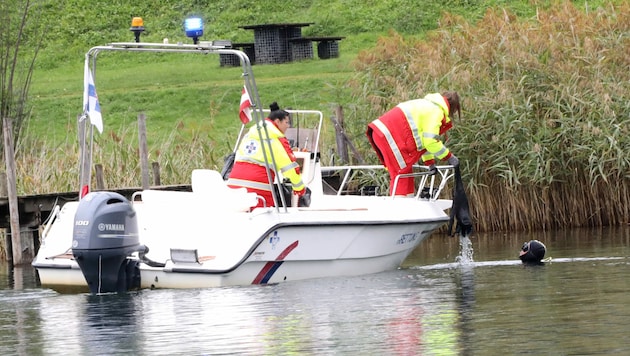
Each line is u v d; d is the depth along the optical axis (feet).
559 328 70.03
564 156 144.46
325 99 214.28
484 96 144.97
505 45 149.48
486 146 143.74
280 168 97.76
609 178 145.18
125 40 299.58
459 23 159.02
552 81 147.02
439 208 110.32
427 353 63.72
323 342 67.41
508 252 118.93
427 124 109.91
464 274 100.12
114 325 75.41
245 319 76.02
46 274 95.45
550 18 157.58
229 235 90.27
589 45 147.74
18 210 136.05
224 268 89.04
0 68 181.37
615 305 78.23
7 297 92.99
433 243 134.82
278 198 99.40
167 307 81.61
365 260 100.58
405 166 110.63
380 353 63.98
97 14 313.12
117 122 223.10
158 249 91.45
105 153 153.17
